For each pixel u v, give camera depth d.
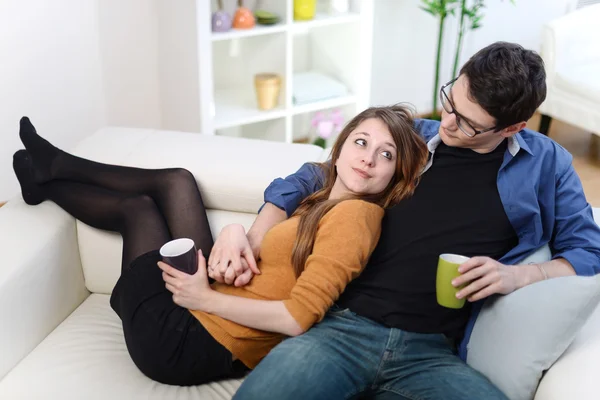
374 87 3.94
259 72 3.41
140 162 1.90
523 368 1.34
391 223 1.54
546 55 3.51
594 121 3.34
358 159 1.52
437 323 1.48
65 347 1.60
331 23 3.25
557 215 1.55
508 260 1.53
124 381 1.49
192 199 1.76
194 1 2.81
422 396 1.37
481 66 1.42
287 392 1.28
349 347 1.41
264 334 1.46
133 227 1.71
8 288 1.55
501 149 1.56
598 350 1.35
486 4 3.99
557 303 1.33
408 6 3.79
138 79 3.30
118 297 1.60
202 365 1.46
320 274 1.41
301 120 3.81
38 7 2.88
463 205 1.52
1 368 1.52
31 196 1.84
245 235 1.57
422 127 1.68
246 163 1.87
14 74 2.91
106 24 3.11
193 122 3.14
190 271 1.46
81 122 3.21
